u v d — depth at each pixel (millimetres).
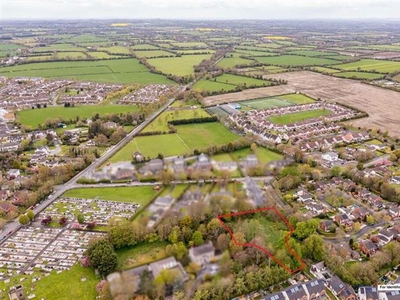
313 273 193625
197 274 190375
